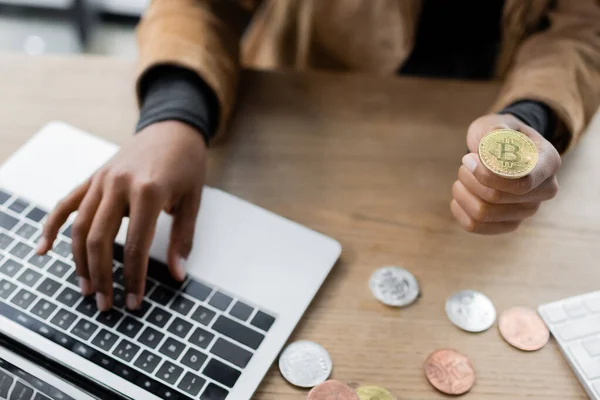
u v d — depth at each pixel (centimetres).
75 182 65
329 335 55
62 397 49
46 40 178
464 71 95
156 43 71
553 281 60
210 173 67
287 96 77
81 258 56
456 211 59
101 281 55
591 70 73
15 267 57
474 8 91
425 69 95
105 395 50
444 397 51
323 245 60
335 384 51
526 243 63
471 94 79
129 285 54
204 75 69
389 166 70
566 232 64
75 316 54
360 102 77
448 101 77
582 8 78
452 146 72
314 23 88
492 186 51
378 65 90
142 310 55
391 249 62
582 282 60
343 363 53
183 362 51
